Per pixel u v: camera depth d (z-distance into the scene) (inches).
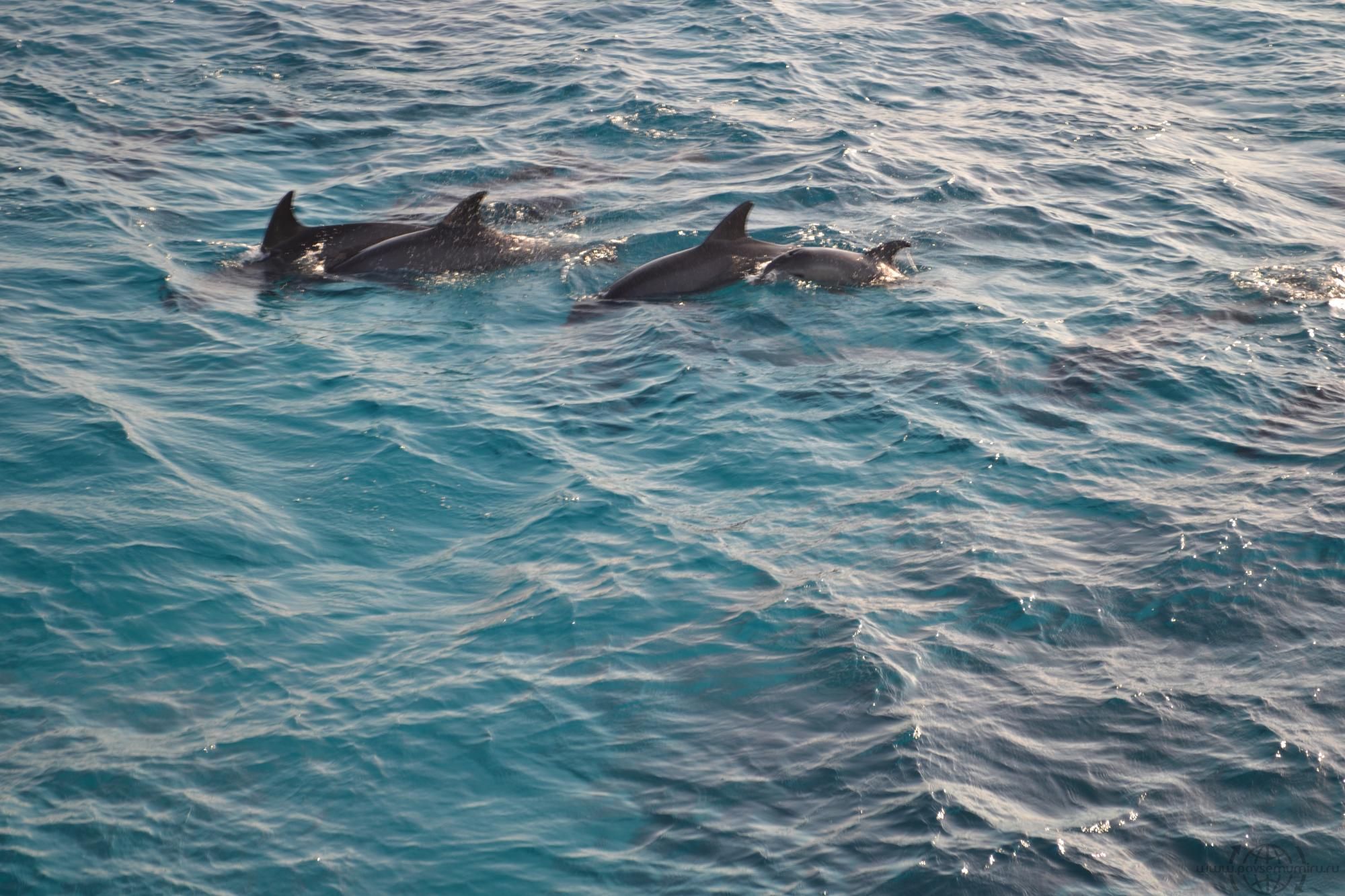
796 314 537.3
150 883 257.3
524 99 863.1
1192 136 810.2
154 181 697.6
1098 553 373.1
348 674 321.7
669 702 311.1
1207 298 556.7
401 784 285.7
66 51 926.4
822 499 402.0
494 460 426.9
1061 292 566.6
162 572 358.6
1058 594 352.5
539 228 647.8
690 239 630.5
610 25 1036.5
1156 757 292.5
